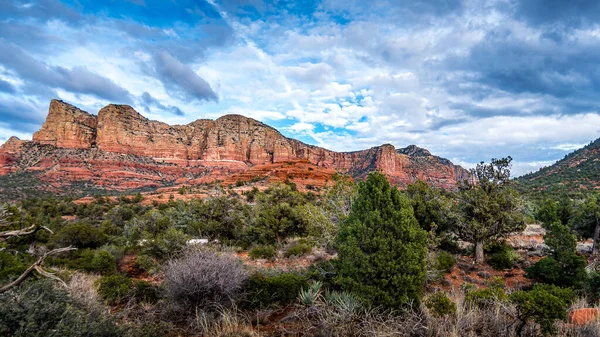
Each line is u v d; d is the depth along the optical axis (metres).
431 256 9.97
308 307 6.09
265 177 108.75
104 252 11.55
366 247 6.51
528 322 5.26
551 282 9.96
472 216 13.33
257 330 5.46
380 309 5.89
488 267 12.33
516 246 16.44
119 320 5.04
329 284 7.24
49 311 3.61
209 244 15.33
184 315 6.02
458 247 14.86
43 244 16.17
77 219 46.41
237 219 20.98
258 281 6.79
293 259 13.28
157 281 9.51
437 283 9.81
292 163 123.75
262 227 19.48
